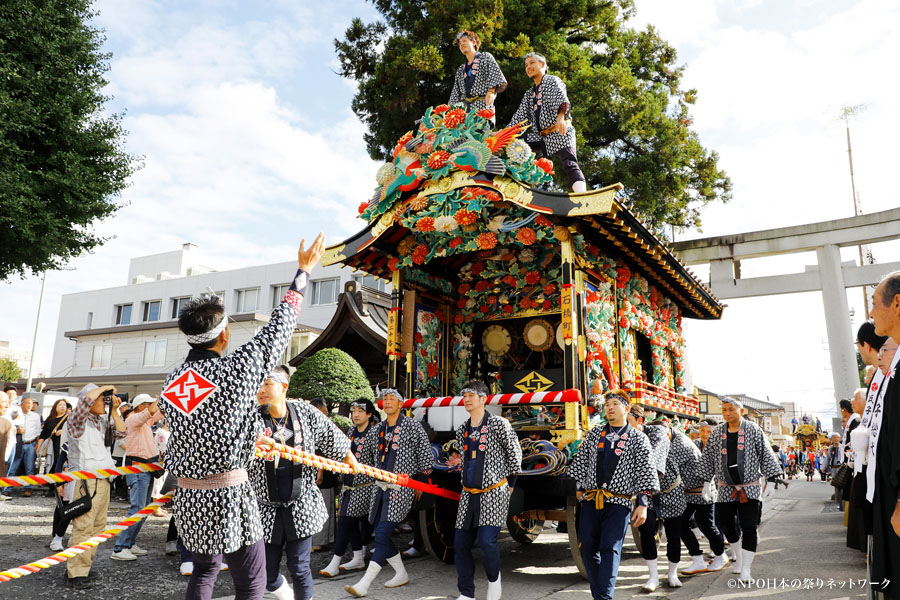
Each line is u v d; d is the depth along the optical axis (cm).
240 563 271
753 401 4794
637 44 1630
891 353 267
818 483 2355
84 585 506
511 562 640
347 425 847
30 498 1065
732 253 1816
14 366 4256
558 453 529
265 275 2970
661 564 651
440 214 621
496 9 1339
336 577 562
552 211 558
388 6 1528
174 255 3584
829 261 1700
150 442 650
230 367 264
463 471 468
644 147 1498
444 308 776
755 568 593
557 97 695
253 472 355
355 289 1187
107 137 1155
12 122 984
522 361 798
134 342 2680
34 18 1038
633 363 713
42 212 1050
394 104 1400
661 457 502
